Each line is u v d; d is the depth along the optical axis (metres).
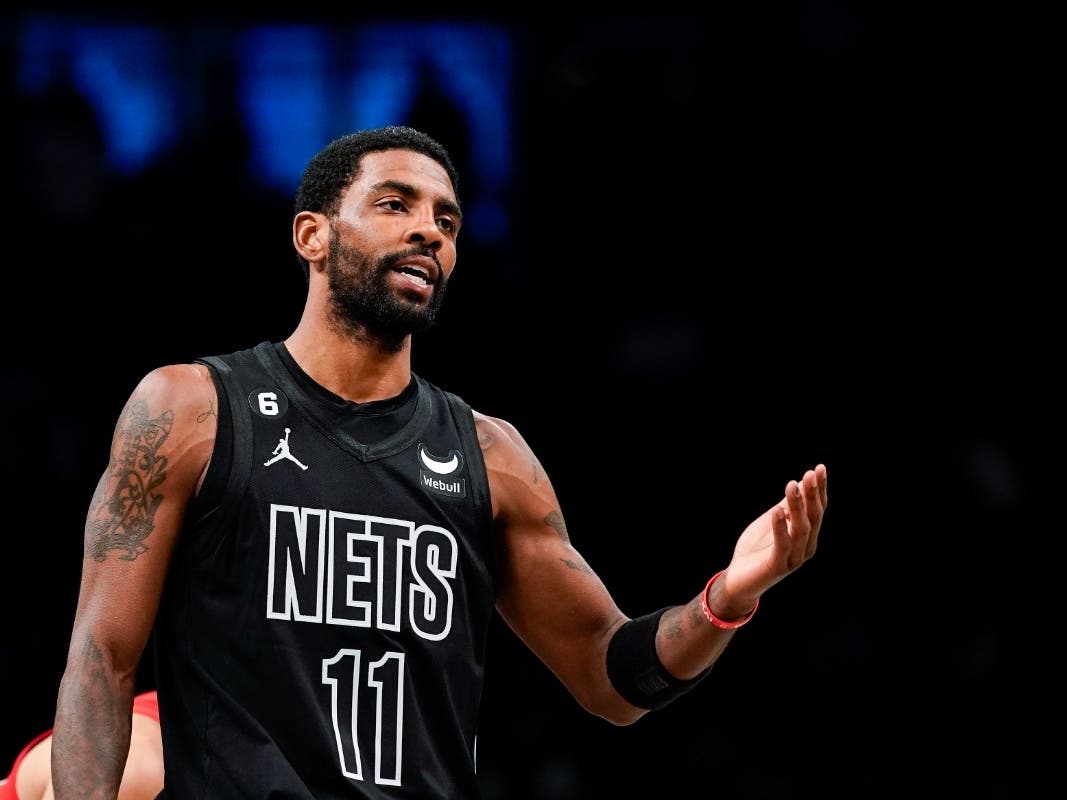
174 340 30.53
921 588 30.72
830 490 31.52
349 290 11.51
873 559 31.03
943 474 31.52
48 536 28.72
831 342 32.41
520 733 28.72
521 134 32.34
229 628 10.65
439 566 11.30
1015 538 31.12
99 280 30.53
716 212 32.94
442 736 11.09
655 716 29.66
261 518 10.84
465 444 11.91
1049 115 33.53
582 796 28.50
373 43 31.70
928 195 33.19
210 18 31.33
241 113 31.33
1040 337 32.41
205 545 10.82
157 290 30.61
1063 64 33.50
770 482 31.50
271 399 11.29
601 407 31.75
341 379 11.57
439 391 12.26
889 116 33.44
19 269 30.25
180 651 10.78
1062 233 33.06
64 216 30.61
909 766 29.42
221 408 11.11
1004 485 31.39
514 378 31.80
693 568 30.89
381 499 11.22
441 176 11.98
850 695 29.84
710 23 33.31
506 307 32.12
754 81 33.31
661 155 32.88
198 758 10.47
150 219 30.92
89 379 29.94
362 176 11.74
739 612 11.45
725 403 31.80
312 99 31.41
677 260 32.72
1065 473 31.62
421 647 11.01
